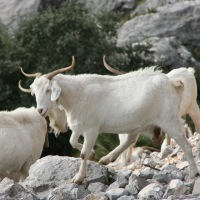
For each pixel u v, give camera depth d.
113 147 48.38
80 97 26.75
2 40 75.00
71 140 27.22
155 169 28.84
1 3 94.00
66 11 73.69
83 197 25.56
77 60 71.75
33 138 31.47
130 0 98.06
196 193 24.27
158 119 26.81
